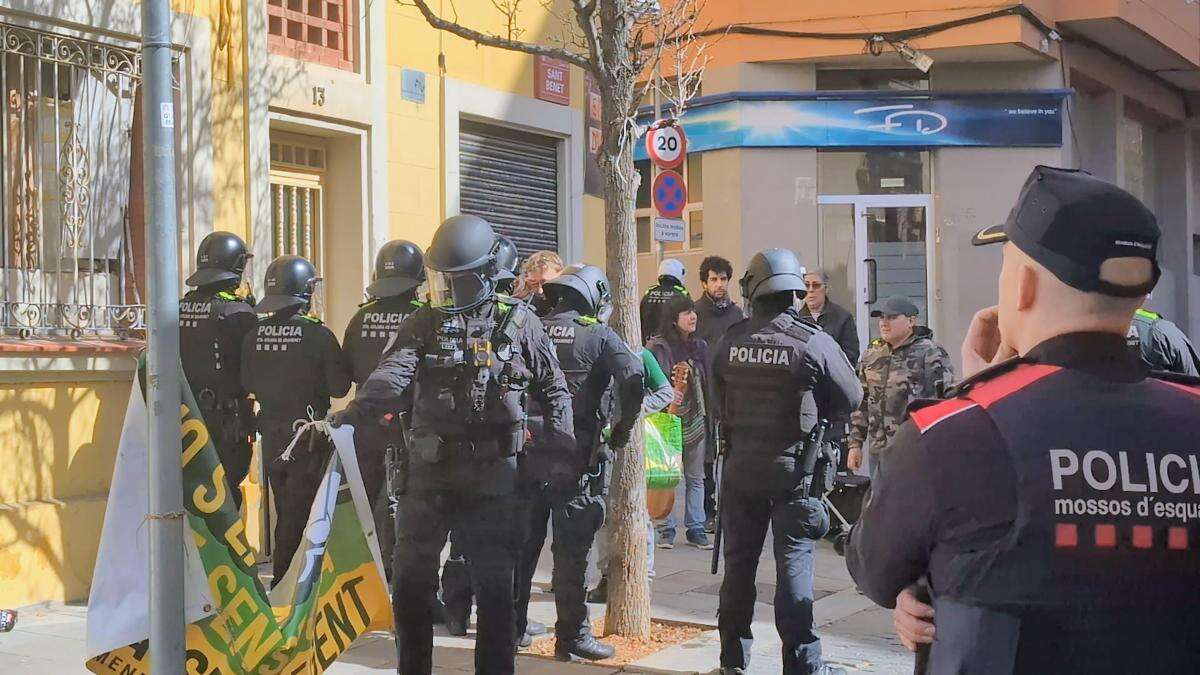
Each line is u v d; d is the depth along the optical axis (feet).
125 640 13.56
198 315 23.02
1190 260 66.18
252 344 21.75
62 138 24.58
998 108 49.83
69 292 24.75
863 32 47.70
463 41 34.04
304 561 14.40
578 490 19.29
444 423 14.75
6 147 23.58
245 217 27.63
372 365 21.42
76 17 24.13
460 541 15.12
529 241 37.04
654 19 24.66
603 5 20.75
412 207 32.35
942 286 50.08
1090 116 56.44
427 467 14.92
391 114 31.65
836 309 31.63
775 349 17.40
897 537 6.68
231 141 27.30
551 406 16.66
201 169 26.48
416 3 20.89
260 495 27.09
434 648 20.29
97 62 25.08
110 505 13.73
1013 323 7.04
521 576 19.76
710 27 49.75
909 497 6.62
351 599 14.57
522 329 15.38
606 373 19.24
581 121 38.73
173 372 12.26
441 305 15.10
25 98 23.75
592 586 25.21
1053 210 6.68
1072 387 6.54
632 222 21.33
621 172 21.08
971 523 6.41
